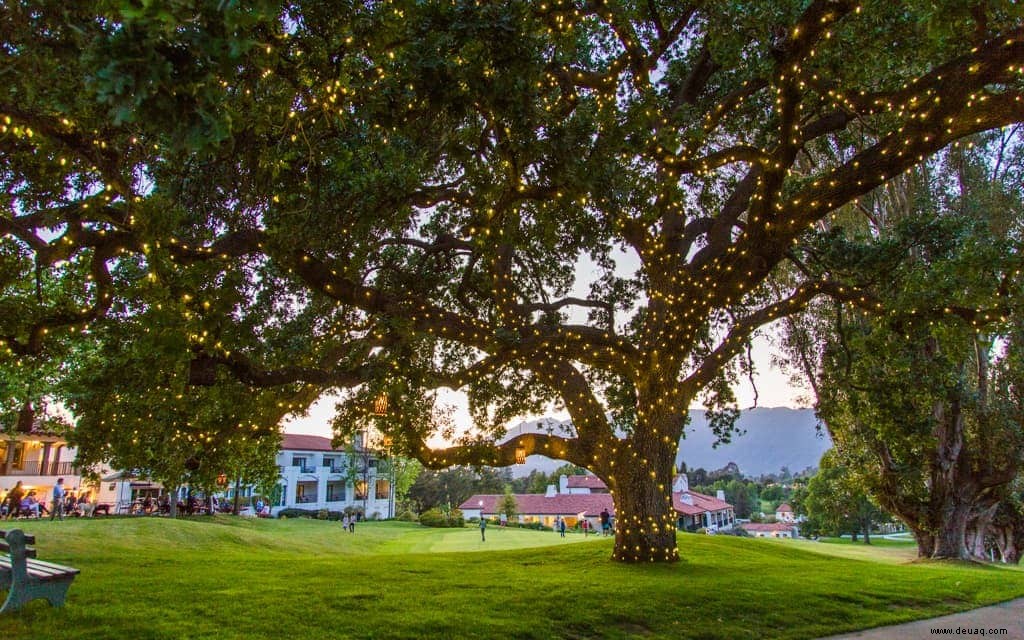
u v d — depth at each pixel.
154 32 2.17
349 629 6.45
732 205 12.99
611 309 15.50
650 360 12.28
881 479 24.16
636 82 8.52
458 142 6.79
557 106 8.45
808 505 61.31
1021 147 20.23
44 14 3.01
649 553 12.66
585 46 10.65
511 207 7.62
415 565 12.46
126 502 36.00
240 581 9.37
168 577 9.65
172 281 7.37
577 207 7.75
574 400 13.73
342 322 12.73
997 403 22.56
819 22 6.85
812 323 20.78
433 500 77.69
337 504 55.25
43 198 7.80
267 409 10.88
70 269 8.27
